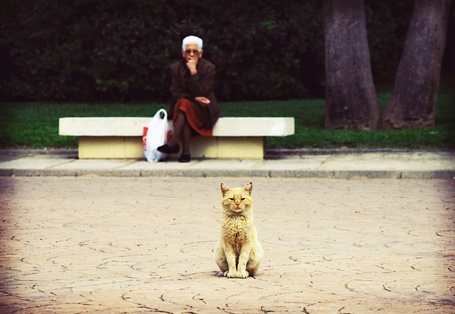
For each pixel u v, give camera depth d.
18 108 29.20
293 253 9.37
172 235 10.58
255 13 33.31
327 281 7.84
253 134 18.73
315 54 34.00
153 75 32.47
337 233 10.67
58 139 21.27
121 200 13.80
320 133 21.62
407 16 37.84
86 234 10.64
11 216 12.13
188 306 6.83
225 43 32.47
